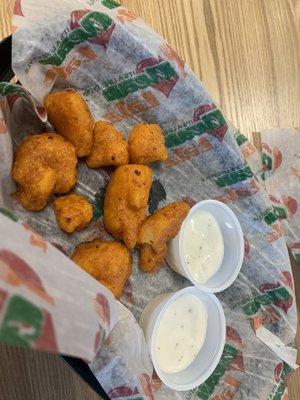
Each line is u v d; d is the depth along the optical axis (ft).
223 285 0.75
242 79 0.87
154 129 0.69
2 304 0.32
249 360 0.79
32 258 0.38
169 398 0.72
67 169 0.63
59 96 0.63
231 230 0.75
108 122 0.71
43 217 0.65
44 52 0.61
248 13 0.89
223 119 0.71
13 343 0.31
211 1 0.86
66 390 0.67
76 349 0.37
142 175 0.66
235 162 0.74
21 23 0.59
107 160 0.67
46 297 0.36
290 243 0.85
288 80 0.91
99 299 0.48
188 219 0.72
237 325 0.80
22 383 0.65
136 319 0.70
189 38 0.83
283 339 0.81
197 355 0.74
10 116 0.62
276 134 0.86
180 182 0.76
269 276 0.80
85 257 0.62
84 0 0.64
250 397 0.78
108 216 0.67
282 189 0.85
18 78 0.60
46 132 0.66
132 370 0.59
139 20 0.66
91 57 0.66
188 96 0.69
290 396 0.87
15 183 0.62
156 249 0.68
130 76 0.68
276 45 0.91
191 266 0.73
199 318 0.75
